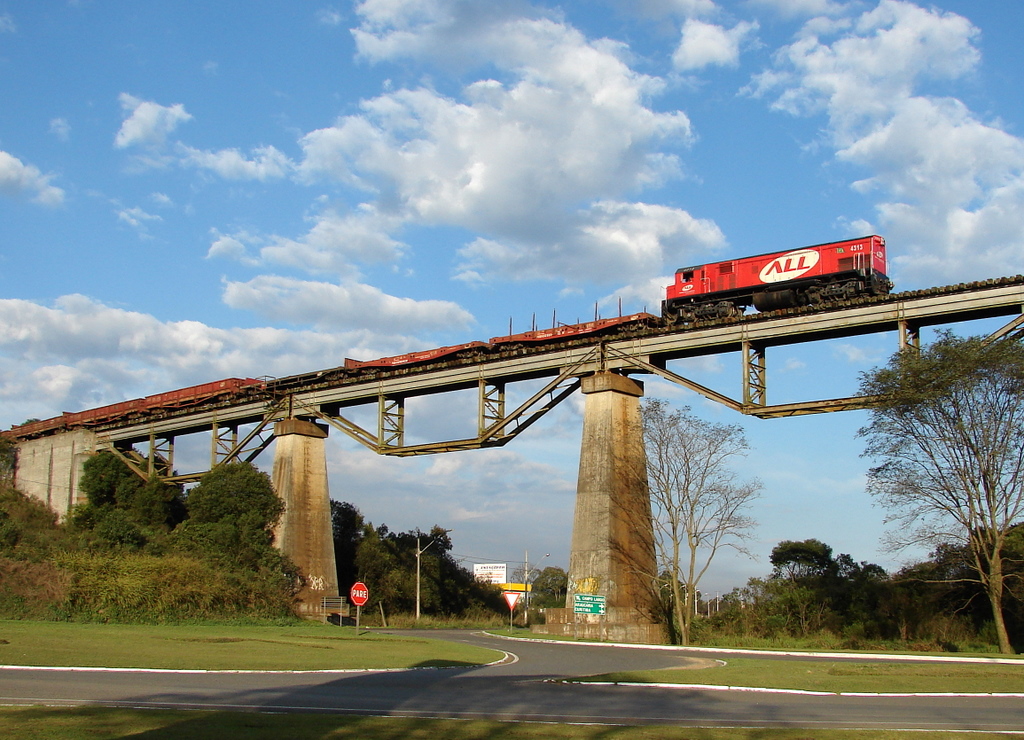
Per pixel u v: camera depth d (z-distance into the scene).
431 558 117.12
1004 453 47.19
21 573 55.81
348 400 84.12
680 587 72.75
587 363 68.00
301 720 19.48
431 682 29.67
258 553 78.12
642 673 32.66
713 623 73.94
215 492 81.44
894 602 64.12
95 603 56.34
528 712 22.31
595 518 64.44
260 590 71.06
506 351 73.56
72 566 58.22
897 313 54.28
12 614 53.03
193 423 96.44
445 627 93.19
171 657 33.75
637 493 65.88
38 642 35.94
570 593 64.88
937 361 48.06
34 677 26.28
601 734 18.52
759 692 27.58
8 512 88.12
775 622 69.12
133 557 66.12
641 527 65.25
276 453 86.88
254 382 94.75
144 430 101.12
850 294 58.22
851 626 63.62
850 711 23.25
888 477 50.44
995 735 18.91
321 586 83.75
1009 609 55.44
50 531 87.69
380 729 18.58
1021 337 49.41
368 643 50.09
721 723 20.75
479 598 132.12
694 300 66.12
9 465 112.81
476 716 21.36
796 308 58.09
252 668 31.47
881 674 31.86
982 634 55.91
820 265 59.75
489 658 42.38
